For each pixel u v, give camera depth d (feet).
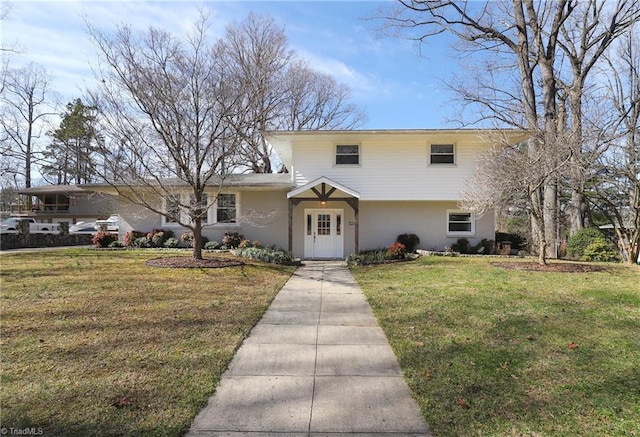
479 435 9.36
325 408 10.77
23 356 13.92
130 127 36.70
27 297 22.53
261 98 51.78
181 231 54.08
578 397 11.19
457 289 26.21
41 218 119.34
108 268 33.58
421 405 10.87
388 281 30.78
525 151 41.29
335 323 19.54
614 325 17.95
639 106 50.70
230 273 33.12
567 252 48.01
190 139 36.01
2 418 9.80
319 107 101.76
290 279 33.12
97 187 51.47
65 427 9.45
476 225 52.60
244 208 53.42
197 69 35.99
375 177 51.19
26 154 81.25
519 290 25.46
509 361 13.92
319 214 53.21
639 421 9.88
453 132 47.37
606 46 51.13
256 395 11.53
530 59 56.29
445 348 15.34
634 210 41.32
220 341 16.20
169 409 10.48
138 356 14.21
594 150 35.45
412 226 52.95
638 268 35.14
